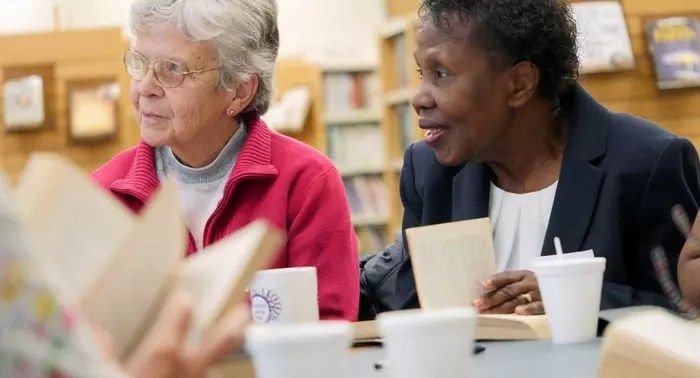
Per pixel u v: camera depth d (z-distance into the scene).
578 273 1.53
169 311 0.89
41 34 5.88
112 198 1.01
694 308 1.71
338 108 8.82
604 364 1.00
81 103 5.84
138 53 2.34
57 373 0.61
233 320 0.89
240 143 2.42
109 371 0.64
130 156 2.50
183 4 2.31
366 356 1.51
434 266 1.76
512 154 2.11
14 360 0.60
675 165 2.02
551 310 1.55
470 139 2.05
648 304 1.91
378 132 8.86
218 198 2.39
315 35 10.48
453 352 1.05
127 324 0.96
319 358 0.99
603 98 4.31
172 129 2.34
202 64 2.33
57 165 0.99
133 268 0.96
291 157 2.40
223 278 0.96
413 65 6.84
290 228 2.34
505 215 2.14
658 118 4.32
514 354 1.44
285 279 1.60
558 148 2.13
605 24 4.20
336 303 2.28
